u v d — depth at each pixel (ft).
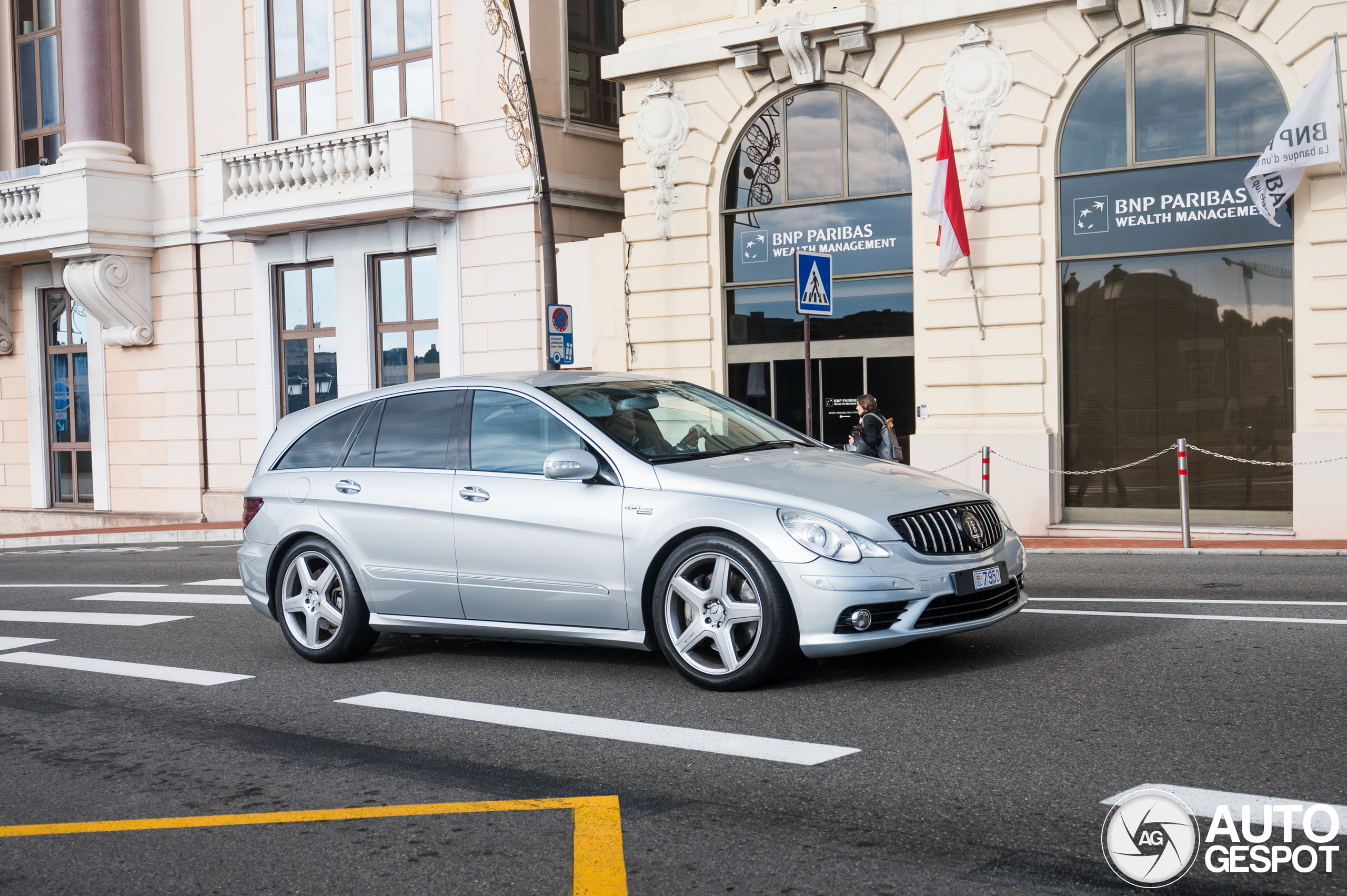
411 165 62.13
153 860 13.93
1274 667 20.57
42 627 32.42
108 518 78.23
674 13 55.98
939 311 49.78
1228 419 44.98
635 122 57.11
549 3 63.46
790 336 54.13
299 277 71.00
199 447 74.84
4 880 13.56
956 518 20.48
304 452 26.00
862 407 46.57
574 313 59.93
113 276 74.54
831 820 14.14
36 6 80.74
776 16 52.70
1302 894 11.60
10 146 81.76
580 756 17.26
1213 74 44.70
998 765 15.81
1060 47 47.09
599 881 12.64
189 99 74.49
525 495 22.33
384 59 67.31
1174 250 45.57
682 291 56.34
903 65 50.55
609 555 21.24
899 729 17.69
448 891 12.61
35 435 81.82
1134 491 46.80
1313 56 42.63
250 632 29.76
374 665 24.66
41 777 17.61
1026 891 11.87
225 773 17.34
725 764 16.48
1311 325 42.91
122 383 78.07
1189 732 16.88
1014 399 48.42
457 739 18.52
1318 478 42.45
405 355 67.21
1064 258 47.67
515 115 61.52
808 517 19.62
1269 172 42.57
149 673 24.97
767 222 54.49
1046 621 25.55
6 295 81.97
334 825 14.82
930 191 49.16
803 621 19.40
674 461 21.71
